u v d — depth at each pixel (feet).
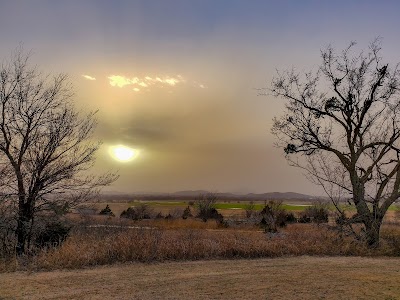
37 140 55.77
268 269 41.73
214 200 173.47
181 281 35.40
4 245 50.85
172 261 45.52
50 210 54.95
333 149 68.95
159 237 50.70
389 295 30.83
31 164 54.75
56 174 55.88
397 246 56.54
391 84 67.92
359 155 67.46
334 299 29.68
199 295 30.66
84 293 30.91
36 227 53.31
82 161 58.03
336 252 54.39
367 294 31.12
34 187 54.54
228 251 50.06
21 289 31.78
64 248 43.70
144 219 151.23
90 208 59.98
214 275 38.22
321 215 91.25
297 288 32.99
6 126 54.08
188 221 142.10
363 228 64.69
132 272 38.91
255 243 52.65
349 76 69.15
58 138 56.65
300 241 56.49
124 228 61.05
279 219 134.92
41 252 44.21
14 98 55.16
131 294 30.83
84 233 56.44
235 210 234.17
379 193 64.34
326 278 37.11
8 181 53.11
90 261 42.37
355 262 47.50
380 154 66.28
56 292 31.12
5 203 52.85
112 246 45.37
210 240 52.60
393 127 67.26
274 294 31.04
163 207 270.46
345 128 68.74
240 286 33.65
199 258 47.60
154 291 31.83
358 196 65.16
